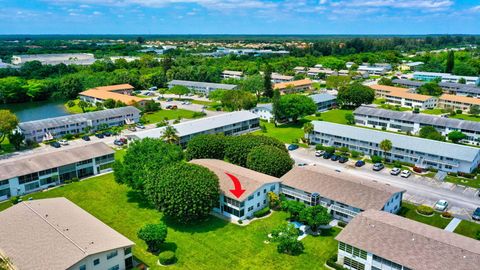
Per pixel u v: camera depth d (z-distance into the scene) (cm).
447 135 11369
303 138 11300
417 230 5197
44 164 8056
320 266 5272
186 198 6031
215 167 7475
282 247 5534
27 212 5744
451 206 7081
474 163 8750
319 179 7081
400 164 9250
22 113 16212
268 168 7619
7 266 4516
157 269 5162
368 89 16012
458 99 15425
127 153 7462
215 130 11444
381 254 4819
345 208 6475
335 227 6362
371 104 16400
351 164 9381
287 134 12150
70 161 8344
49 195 7619
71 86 19412
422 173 8775
